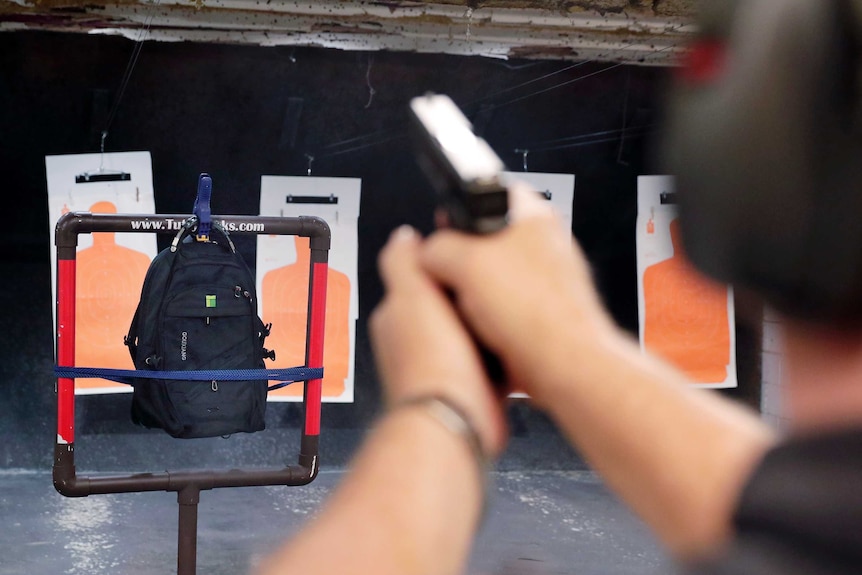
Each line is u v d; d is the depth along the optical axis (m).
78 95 3.28
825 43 0.18
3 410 3.39
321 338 2.09
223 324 2.13
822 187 0.18
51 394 3.41
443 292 0.27
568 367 0.23
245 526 3.04
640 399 0.23
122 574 2.61
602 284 3.72
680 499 0.21
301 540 0.21
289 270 3.40
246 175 3.45
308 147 3.48
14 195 3.31
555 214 0.27
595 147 3.66
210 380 2.07
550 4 2.86
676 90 0.21
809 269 0.18
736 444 0.21
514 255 0.25
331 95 3.46
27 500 3.16
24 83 3.24
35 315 3.38
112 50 3.27
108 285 3.22
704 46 0.20
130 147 3.36
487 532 3.03
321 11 2.89
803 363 0.19
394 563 0.20
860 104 0.18
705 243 0.20
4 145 3.27
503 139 3.59
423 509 0.21
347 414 3.61
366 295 3.58
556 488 3.55
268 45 3.33
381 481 0.22
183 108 3.37
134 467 3.46
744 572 0.16
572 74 3.53
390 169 3.55
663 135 0.22
